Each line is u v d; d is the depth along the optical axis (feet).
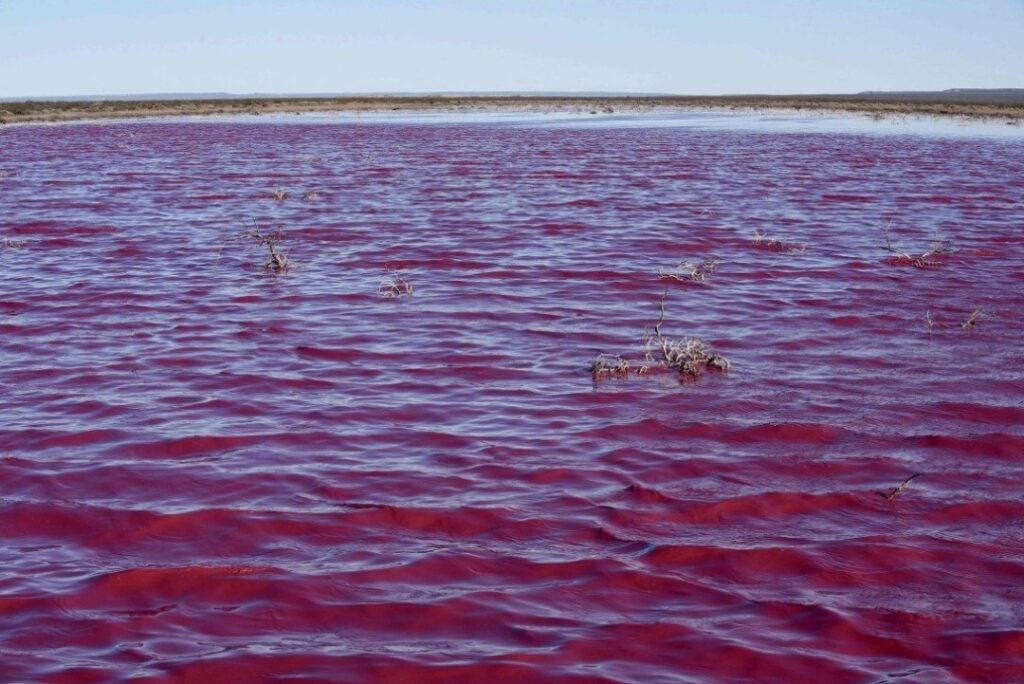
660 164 108.37
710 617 17.24
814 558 19.42
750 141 151.64
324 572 18.69
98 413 27.40
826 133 175.73
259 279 45.21
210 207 70.74
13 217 64.80
